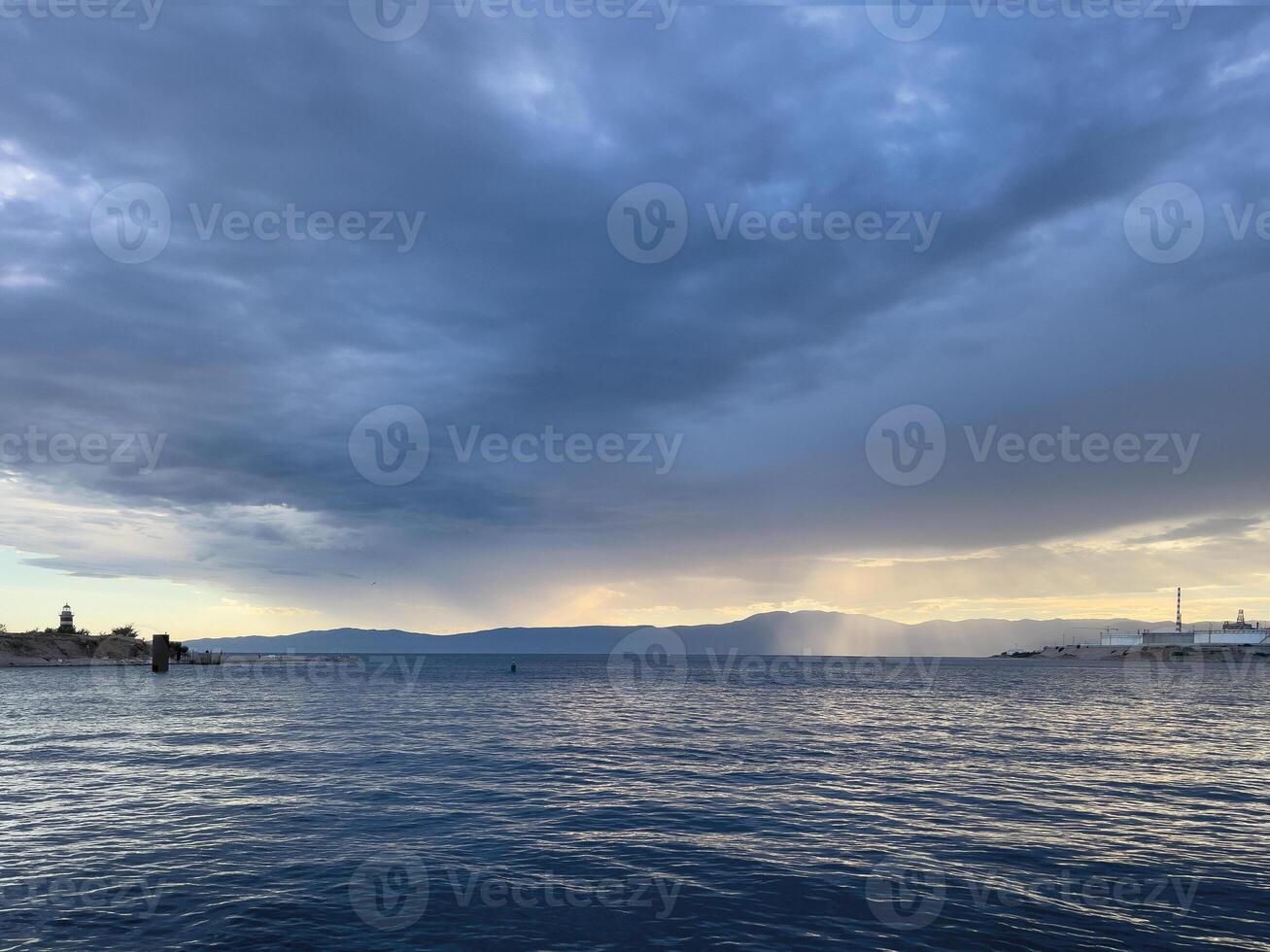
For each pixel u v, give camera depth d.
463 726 49.25
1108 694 95.25
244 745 38.28
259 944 12.76
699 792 26.19
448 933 13.36
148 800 24.16
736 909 14.55
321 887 15.71
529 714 59.16
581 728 48.59
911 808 23.48
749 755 35.84
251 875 16.41
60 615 186.88
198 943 12.77
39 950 12.49
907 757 35.22
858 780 28.67
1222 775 30.00
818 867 17.19
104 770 30.17
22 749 36.81
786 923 13.86
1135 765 32.53
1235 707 70.88
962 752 37.03
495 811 22.84
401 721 52.38
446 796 25.17
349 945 12.78
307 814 22.27
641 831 20.58
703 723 52.50
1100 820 21.89
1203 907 14.61
